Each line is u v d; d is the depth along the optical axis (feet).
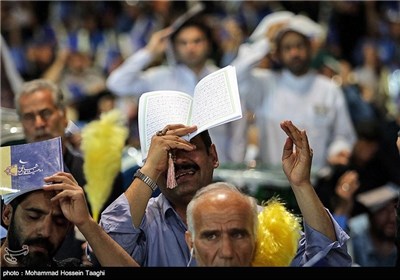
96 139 40.34
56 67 87.56
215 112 33.14
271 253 32.35
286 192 47.21
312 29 61.26
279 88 60.64
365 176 58.34
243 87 60.18
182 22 62.08
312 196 32.89
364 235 47.29
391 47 102.63
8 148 32.94
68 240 35.55
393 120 67.46
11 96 66.44
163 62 71.36
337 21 102.94
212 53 83.41
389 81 91.61
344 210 49.01
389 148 59.77
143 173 33.09
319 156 60.18
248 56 60.90
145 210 33.83
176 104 34.63
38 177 32.58
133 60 63.31
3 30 96.99
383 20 104.78
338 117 61.00
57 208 33.19
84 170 39.96
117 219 32.99
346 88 68.54
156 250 33.91
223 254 31.12
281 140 59.77
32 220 33.06
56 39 100.42
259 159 59.67
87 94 74.28
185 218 34.32
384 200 48.11
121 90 63.41
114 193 40.11
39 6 102.89
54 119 44.80
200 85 34.14
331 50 95.45
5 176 32.68
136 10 102.12
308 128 60.18
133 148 48.70
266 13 102.78
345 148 59.47
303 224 34.42
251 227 31.55
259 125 60.18
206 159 34.30
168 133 33.14
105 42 100.89
